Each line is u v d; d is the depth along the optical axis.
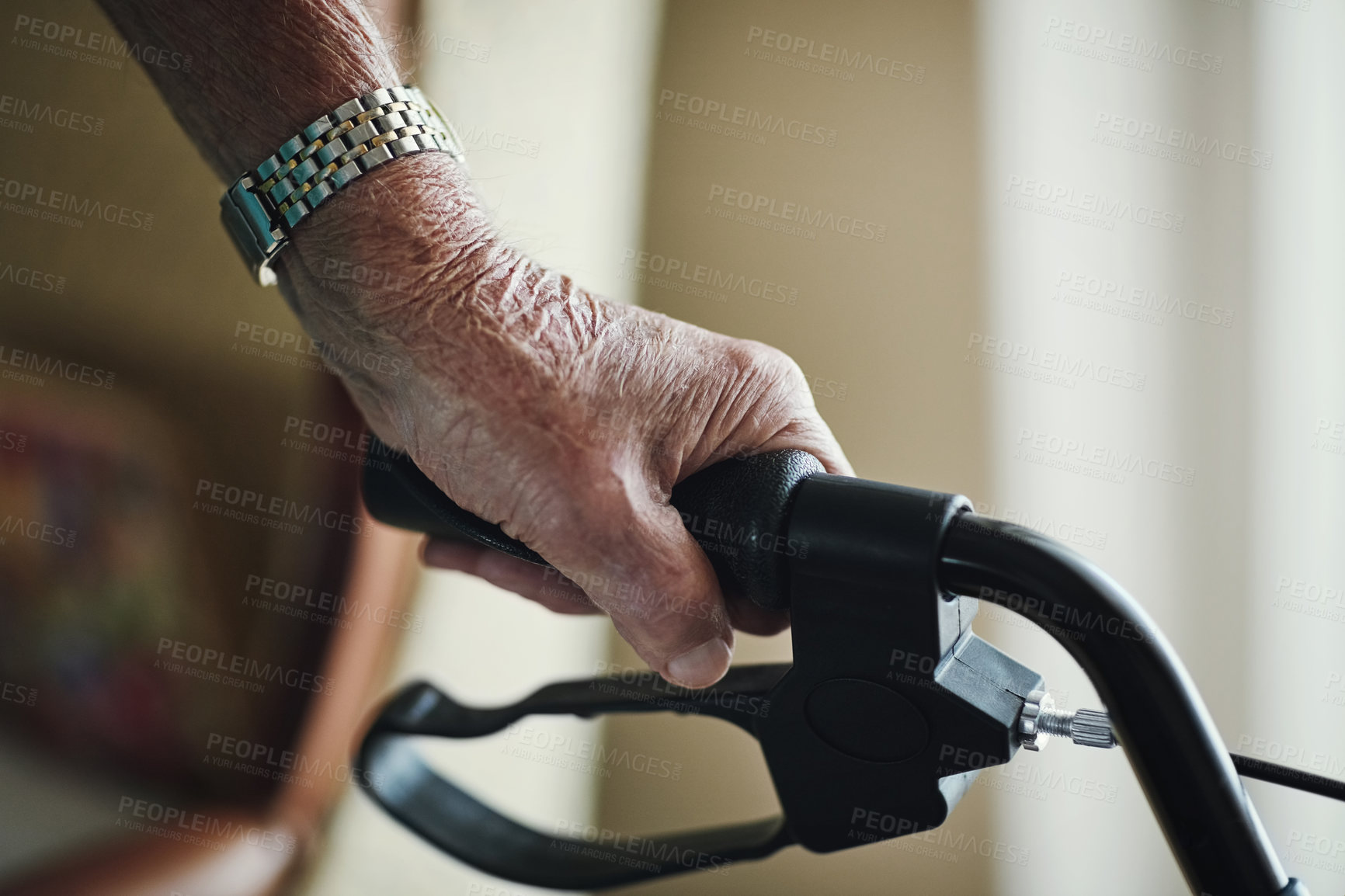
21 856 0.66
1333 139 1.09
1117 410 1.16
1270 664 1.10
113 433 0.72
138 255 0.74
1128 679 0.35
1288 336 1.11
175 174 0.75
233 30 0.48
